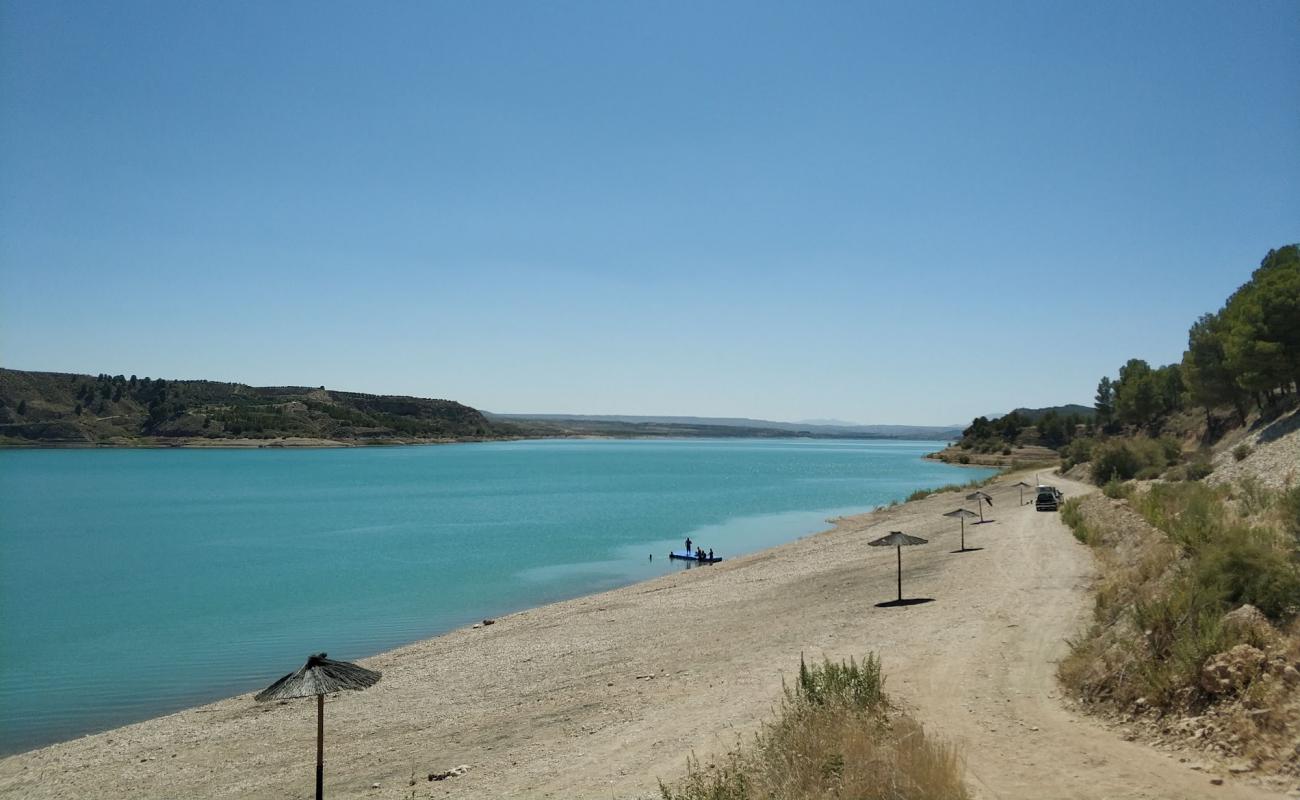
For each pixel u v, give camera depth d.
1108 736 11.66
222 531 74.38
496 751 16.80
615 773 13.98
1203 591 12.77
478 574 51.00
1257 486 25.55
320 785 13.46
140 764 19.27
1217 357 65.56
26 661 31.50
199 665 30.81
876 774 10.62
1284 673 10.51
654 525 77.38
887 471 173.88
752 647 22.94
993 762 11.25
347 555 59.28
